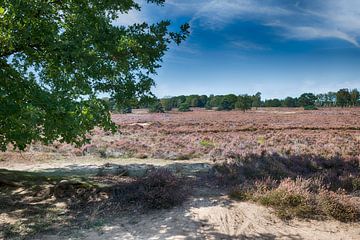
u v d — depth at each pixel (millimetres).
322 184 8828
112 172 11750
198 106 155375
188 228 6137
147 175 9391
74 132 6387
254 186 8367
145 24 8938
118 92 9203
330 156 14164
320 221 6738
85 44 7082
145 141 22469
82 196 8289
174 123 43625
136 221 6621
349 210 6938
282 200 7391
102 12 8508
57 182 9273
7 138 6727
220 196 8312
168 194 7496
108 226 6414
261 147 18812
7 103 6195
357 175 9758
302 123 42281
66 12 8094
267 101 158875
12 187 9281
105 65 7898
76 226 6496
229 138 24391
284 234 6031
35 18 6766
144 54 8266
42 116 6012
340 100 138750
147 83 9352
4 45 6781
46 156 15984
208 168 12672
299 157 13125
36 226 6520
